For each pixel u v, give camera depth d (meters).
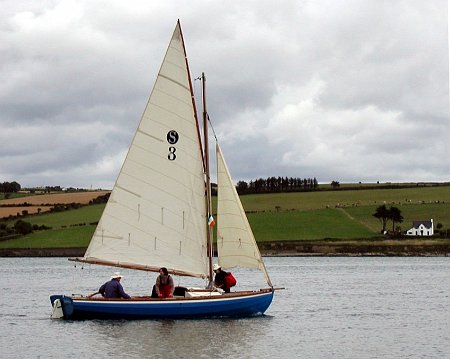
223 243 45.22
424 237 198.62
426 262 162.12
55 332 41.47
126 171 44.69
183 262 44.84
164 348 36.91
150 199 44.78
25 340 39.84
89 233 191.25
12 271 128.12
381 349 38.06
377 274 112.88
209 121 45.44
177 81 44.69
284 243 192.12
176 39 44.59
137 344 37.78
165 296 44.06
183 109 44.78
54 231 193.12
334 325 46.94
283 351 36.91
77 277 109.25
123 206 44.66
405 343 40.00
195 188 44.91
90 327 42.72
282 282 92.56
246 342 38.81
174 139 44.81
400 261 166.88
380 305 60.66
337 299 66.31
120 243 44.59
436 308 58.22
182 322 43.69
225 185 45.25
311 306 59.47
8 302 63.59
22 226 193.75
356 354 36.56
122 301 43.72
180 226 44.81
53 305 45.56
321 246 192.25
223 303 44.59
